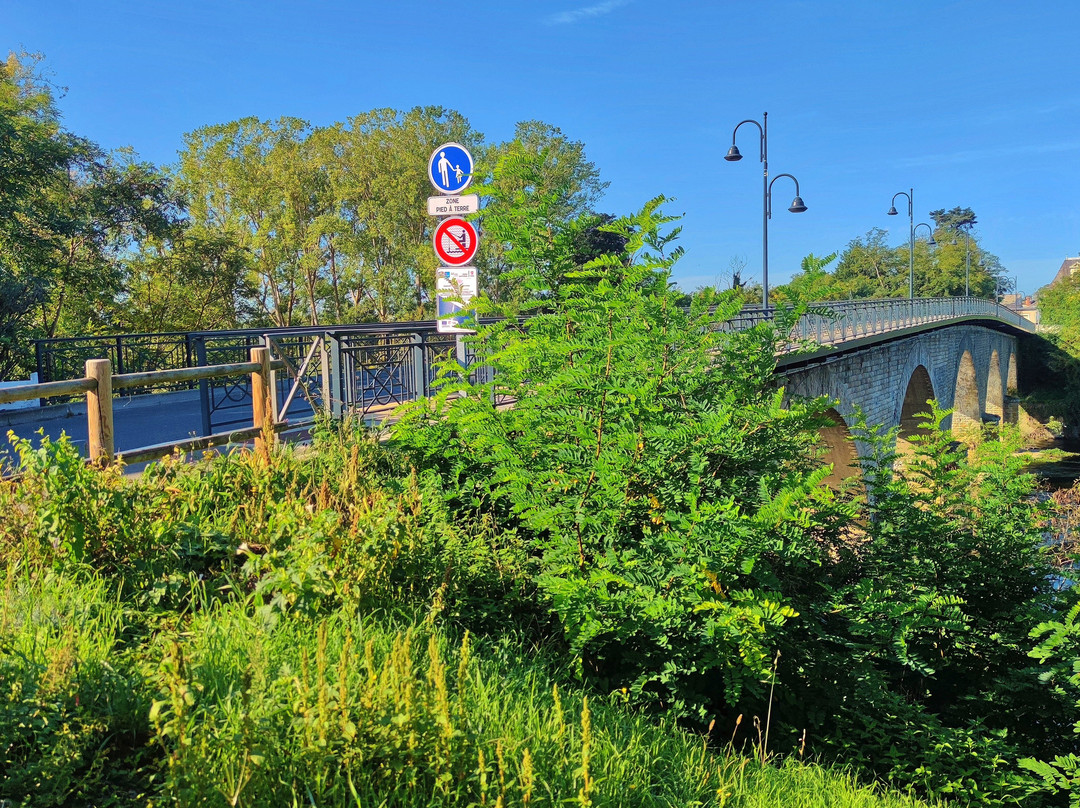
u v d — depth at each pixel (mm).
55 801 2545
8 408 12531
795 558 5340
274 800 2623
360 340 9719
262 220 47344
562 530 5312
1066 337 69938
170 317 36062
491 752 2986
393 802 2764
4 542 4203
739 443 5547
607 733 3871
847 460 20875
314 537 4090
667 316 6078
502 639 4543
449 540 5047
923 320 39719
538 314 6871
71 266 27375
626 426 5461
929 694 6465
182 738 2521
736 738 5195
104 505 4344
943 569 6879
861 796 4473
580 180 52000
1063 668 5711
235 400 11195
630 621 4715
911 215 49656
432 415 6680
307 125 49969
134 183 28062
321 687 2715
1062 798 5516
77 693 2924
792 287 6711
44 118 26438
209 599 4164
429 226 52875
